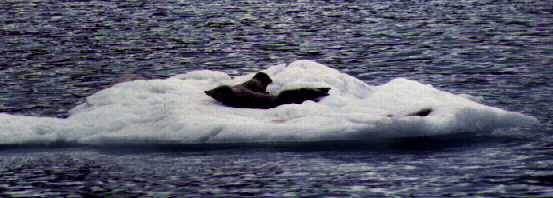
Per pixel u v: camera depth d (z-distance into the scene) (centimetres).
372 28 9325
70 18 10381
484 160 4053
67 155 4266
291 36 8862
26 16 10550
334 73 5003
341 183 3772
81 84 6238
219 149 4288
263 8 11212
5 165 4122
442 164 4003
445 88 5972
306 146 4300
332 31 9162
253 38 8756
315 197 3616
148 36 8944
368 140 4378
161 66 7150
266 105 4700
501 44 7912
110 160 4166
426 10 10762
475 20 9744
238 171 3959
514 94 5584
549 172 3866
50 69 6869
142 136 4406
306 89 4700
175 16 10550
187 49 8038
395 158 4100
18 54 7681
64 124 4556
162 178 3888
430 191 3647
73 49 8012
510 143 4325
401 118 4406
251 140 4350
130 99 4734
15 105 5466
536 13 10150
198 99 4734
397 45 8056
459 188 3675
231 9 11156
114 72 6806
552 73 6319
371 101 4647
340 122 4419
